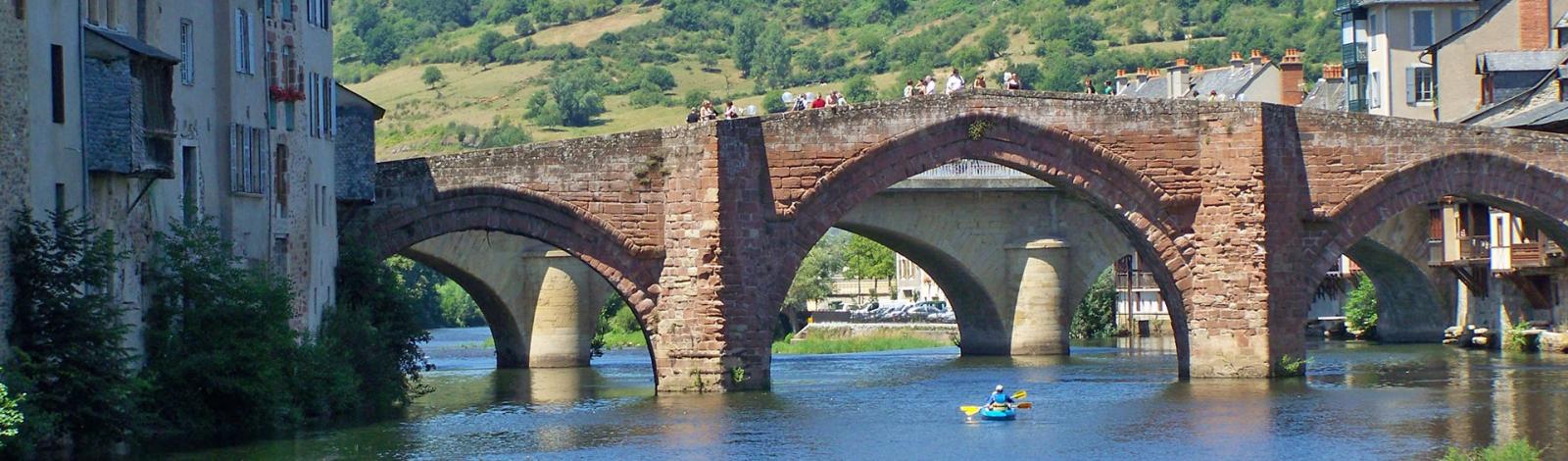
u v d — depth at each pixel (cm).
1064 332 8650
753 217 6056
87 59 4372
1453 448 4338
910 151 6156
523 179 6031
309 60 5588
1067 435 4981
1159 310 11069
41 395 4106
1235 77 11806
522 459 4600
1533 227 7650
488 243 7925
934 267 8781
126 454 4503
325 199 5750
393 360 5959
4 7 3988
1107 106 6247
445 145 19812
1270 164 6250
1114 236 8694
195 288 4825
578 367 8094
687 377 6088
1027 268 8600
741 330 6062
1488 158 6350
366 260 5941
